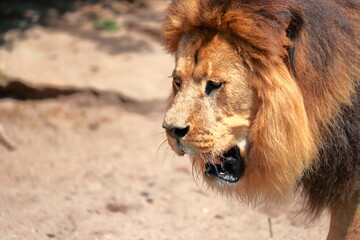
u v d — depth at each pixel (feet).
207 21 27.32
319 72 26.91
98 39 68.54
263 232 39.55
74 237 37.86
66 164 49.52
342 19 27.99
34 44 65.72
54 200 43.14
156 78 62.34
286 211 41.65
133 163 50.06
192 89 27.43
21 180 46.55
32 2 75.20
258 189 28.71
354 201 29.19
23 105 57.57
